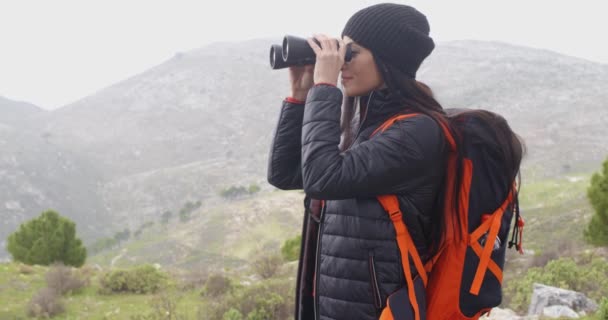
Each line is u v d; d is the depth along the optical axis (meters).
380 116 1.89
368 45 1.85
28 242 21.44
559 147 168.75
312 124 1.80
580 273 12.44
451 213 1.77
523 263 18.78
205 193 181.25
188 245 121.25
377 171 1.70
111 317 13.74
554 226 47.72
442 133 1.79
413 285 1.70
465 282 1.77
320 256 1.85
